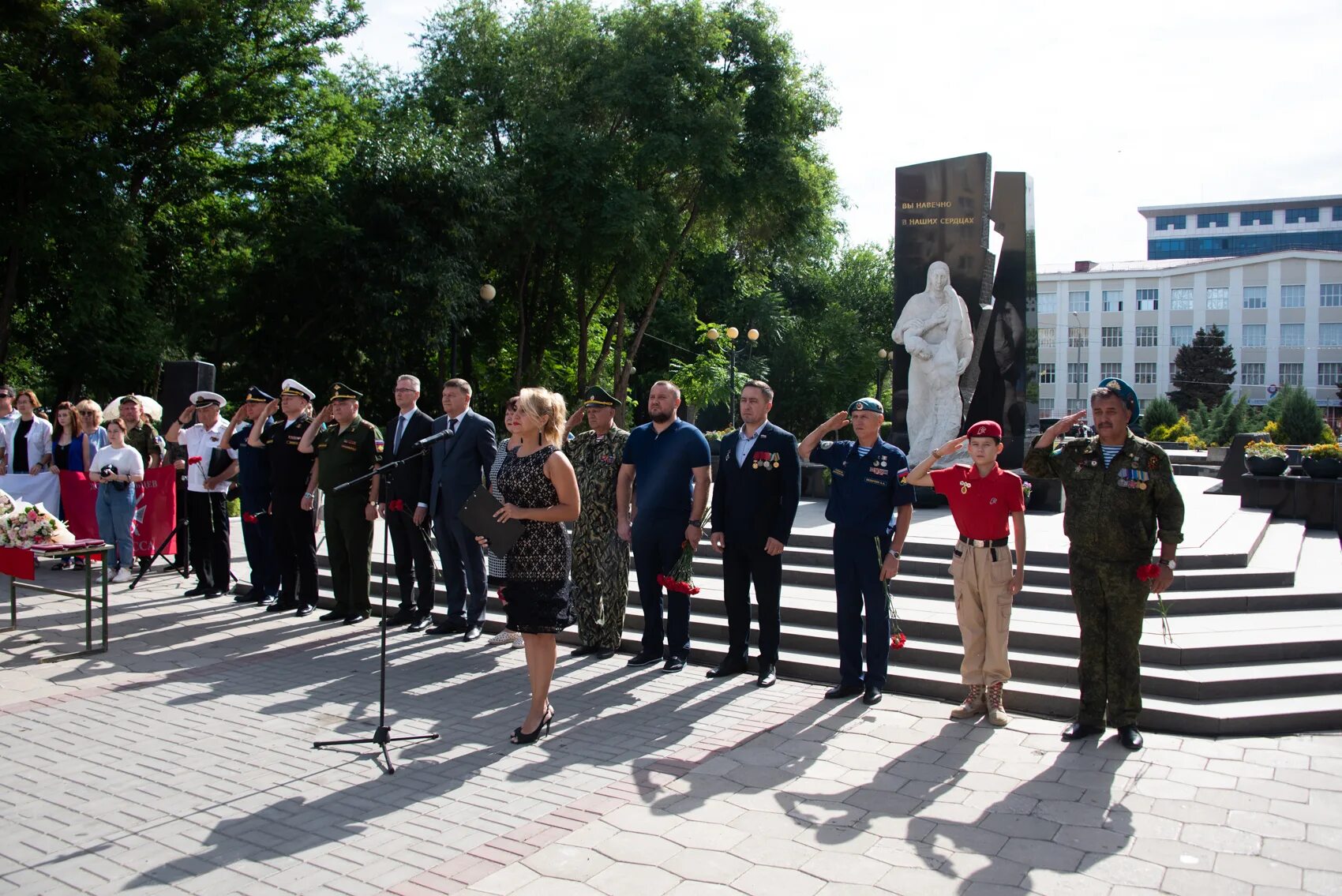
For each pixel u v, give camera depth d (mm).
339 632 8195
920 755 5180
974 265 13195
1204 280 71688
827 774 4914
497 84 25891
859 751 5266
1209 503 13391
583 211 24234
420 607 8383
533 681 5508
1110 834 4168
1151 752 5199
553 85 25656
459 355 27281
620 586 7422
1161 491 5254
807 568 9000
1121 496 5285
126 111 19406
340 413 8359
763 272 32750
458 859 3975
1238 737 5422
